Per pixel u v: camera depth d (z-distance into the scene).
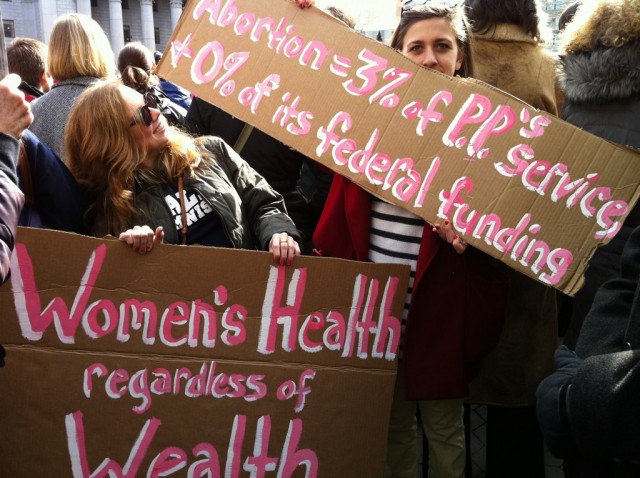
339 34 2.18
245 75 2.21
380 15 3.89
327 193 3.41
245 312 1.99
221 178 2.34
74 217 2.21
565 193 2.05
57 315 1.93
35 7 45.81
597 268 2.35
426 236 2.24
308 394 2.03
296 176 3.44
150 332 1.96
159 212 2.22
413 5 2.28
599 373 1.33
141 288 1.95
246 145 3.33
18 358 1.92
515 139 2.07
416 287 2.25
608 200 2.03
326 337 2.03
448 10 2.26
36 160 2.15
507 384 2.93
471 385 2.97
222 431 2.00
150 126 2.22
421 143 2.12
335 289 2.02
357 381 2.05
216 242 2.27
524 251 2.06
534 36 2.89
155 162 2.28
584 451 1.36
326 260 2.01
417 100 2.13
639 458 1.29
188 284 1.96
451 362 2.27
